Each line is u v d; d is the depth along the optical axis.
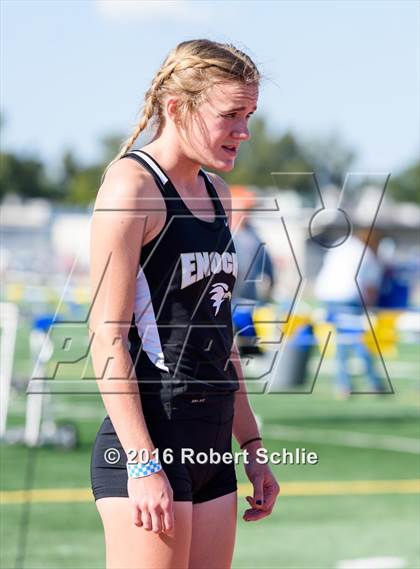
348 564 13.51
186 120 7.62
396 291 37.78
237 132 7.63
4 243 83.75
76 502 17.05
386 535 15.09
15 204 129.62
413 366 41.41
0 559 13.55
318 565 13.49
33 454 18.97
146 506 7.24
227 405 7.90
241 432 8.66
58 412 27.42
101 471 7.61
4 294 39.34
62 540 14.62
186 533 7.48
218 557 7.96
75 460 20.77
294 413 28.44
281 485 18.77
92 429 24.75
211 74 7.49
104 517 7.57
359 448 22.80
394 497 17.69
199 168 7.95
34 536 14.84
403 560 13.73
